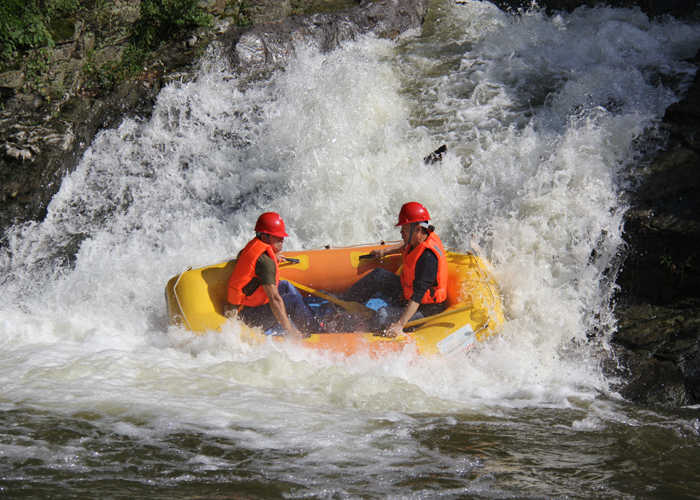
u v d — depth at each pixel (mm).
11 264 13602
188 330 9438
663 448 6840
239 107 16609
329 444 6633
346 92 16078
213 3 19328
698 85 13492
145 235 13844
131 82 17344
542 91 15812
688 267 10625
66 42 17141
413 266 9156
